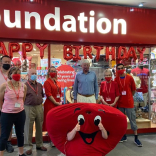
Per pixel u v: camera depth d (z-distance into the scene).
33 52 3.90
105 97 3.31
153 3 3.87
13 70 2.42
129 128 3.94
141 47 4.18
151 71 4.49
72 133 1.88
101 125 1.88
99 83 4.12
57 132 1.96
